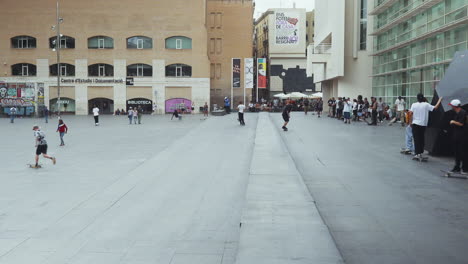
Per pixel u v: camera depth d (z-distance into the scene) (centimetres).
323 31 5097
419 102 1386
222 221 861
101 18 6094
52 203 1058
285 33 9119
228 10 6875
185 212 933
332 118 3647
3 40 6025
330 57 4575
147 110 6206
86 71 6103
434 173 1185
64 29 6069
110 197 1101
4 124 4191
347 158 1451
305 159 1437
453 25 2645
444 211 824
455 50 2741
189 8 6156
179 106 6222
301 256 528
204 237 765
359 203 887
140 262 653
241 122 3122
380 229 726
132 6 6116
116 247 726
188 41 6197
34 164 1669
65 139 2559
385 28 3822
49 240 774
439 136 1427
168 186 1205
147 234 790
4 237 798
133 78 6156
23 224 884
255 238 594
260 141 1716
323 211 832
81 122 4222
